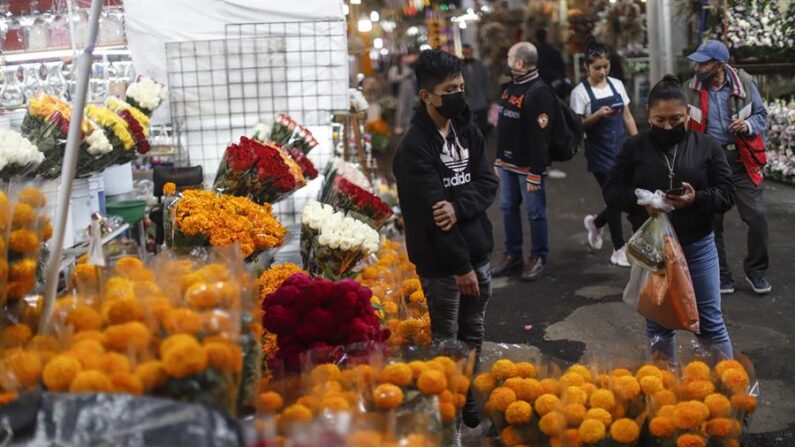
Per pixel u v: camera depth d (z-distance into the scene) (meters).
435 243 3.64
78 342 2.14
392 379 2.69
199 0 6.00
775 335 5.47
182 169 5.31
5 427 1.87
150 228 5.97
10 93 5.10
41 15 5.24
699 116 5.99
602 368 3.37
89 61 2.57
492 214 10.08
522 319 6.18
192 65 5.79
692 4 11.50
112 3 5.92
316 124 5.89
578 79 15.88
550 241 8.45
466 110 3.68
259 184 4.23
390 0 22.95
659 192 3.95
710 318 4.15
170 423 1.83
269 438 2.13
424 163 3.60
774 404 4.47
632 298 4.11
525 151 7.03
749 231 6.21
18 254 2.57
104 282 2.50
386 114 17.33
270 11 5.97
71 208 4.20
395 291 4.11
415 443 2.33
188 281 2.41
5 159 3.39
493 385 3.17
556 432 2.94
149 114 5.30
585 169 12.45
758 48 10.15
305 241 4.06
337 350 2.94
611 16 15.20
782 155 9.92
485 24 19.25
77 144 2.56
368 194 4.61
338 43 5.86
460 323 3.98
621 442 2.99
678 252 3.91
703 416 3.08
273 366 3.04
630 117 7.40
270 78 5.82
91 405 1.90
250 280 2.60
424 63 3.55
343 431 2.18
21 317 2.58
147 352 2.11
